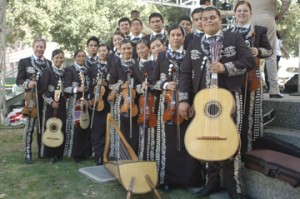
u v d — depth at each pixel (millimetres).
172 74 4195
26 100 5520
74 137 5785
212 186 4039
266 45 4234
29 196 4293
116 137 5207
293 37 16906
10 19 14641
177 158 4258
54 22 16234
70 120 5820
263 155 3701
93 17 16844
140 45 4695
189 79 3859
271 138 4023
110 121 4723
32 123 5652
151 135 4492
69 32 16562
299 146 3965
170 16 19359
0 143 7164
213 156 3326
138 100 4812
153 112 4473
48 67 5734
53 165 5547
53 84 5703
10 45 18844
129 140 4879
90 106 5777
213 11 3658
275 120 4617
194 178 4230
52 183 4703
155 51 4609
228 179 3766
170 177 4277
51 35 16656
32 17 14836
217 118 3408
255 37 4188
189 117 3871
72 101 5816
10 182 4758
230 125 3352
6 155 6156
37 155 6152
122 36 5664
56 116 5734
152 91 4484
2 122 9898
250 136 4047
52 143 5664
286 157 3604
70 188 4516
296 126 4414
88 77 5836
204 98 3480
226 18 7074
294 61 15742
